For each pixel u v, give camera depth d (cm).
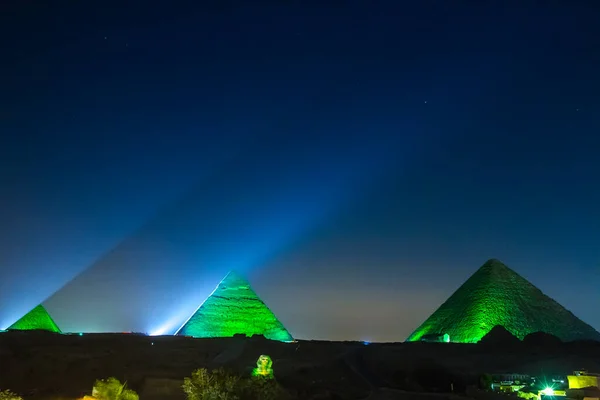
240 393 4825
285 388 5544
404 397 5362
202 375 4834
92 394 4959
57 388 5553
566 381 5666
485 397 5156
